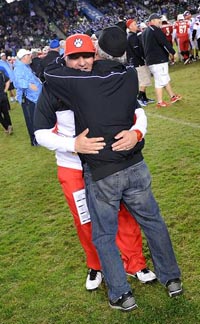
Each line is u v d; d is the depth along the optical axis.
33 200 5.18
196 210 4.12
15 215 4.83
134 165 2.66
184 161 5.40
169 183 4.83
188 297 2.97
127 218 3.09
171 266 2.91
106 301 3.08
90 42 2.56
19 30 40.84
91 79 2.48
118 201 2.70
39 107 2.69
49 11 41.97
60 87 2.53
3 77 8.48
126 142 2.53
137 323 2.80
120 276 2.74
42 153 7.09
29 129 7.43
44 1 42.75
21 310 3.12
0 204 5.22
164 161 5.53
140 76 8.95
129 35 8.79
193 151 5.69
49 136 2.67
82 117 2.53
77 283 3.34
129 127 2.61
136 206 2.77
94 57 2.61
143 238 3.79
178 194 4.52
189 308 2.86
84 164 2.71
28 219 4.66
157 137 6.58
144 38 8.18
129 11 40.22
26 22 41.31
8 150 7.68
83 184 2.94
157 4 39.53
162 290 3.09
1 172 6.48
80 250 3.81
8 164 6.82
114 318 2.89
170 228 3.88
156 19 8.00
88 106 2.49
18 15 42.00
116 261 2.73
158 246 2.86
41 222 4.52
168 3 38.84
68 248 3.88
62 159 2.92
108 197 2.64
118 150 2.55
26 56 6.90
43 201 5.09
